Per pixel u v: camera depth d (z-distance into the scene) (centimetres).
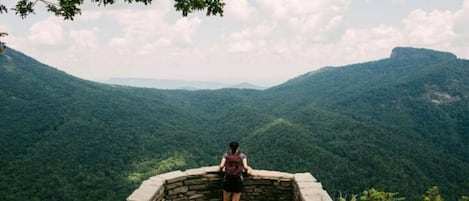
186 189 662
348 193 5641
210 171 679
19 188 5094
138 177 6631
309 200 569
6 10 430
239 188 621
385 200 1004
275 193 691
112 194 5662
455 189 5975
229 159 625
